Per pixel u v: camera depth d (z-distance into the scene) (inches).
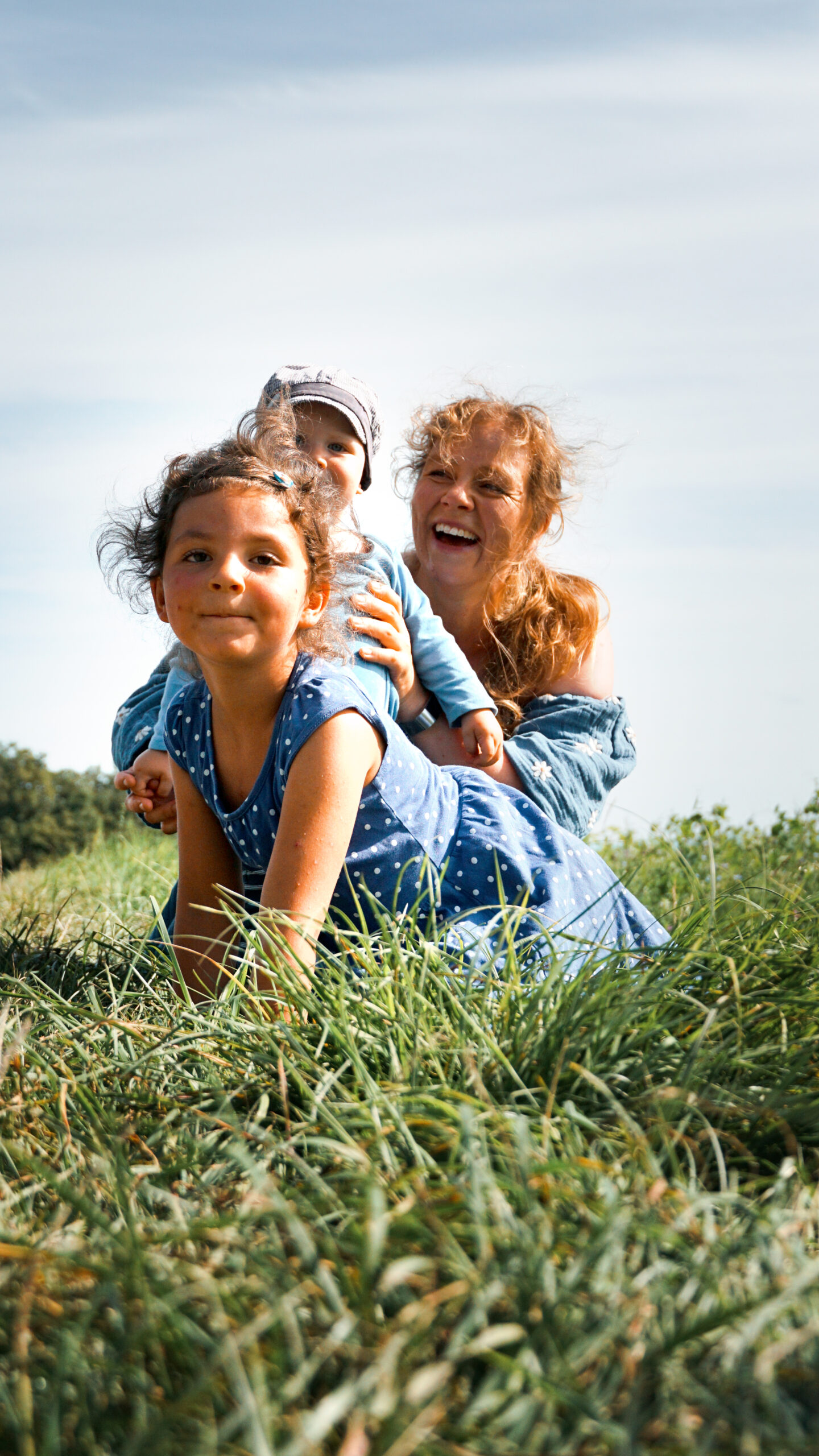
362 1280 51.0
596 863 130.8
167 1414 43.8
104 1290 50.7
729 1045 84.3
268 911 96.7
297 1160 64.1
